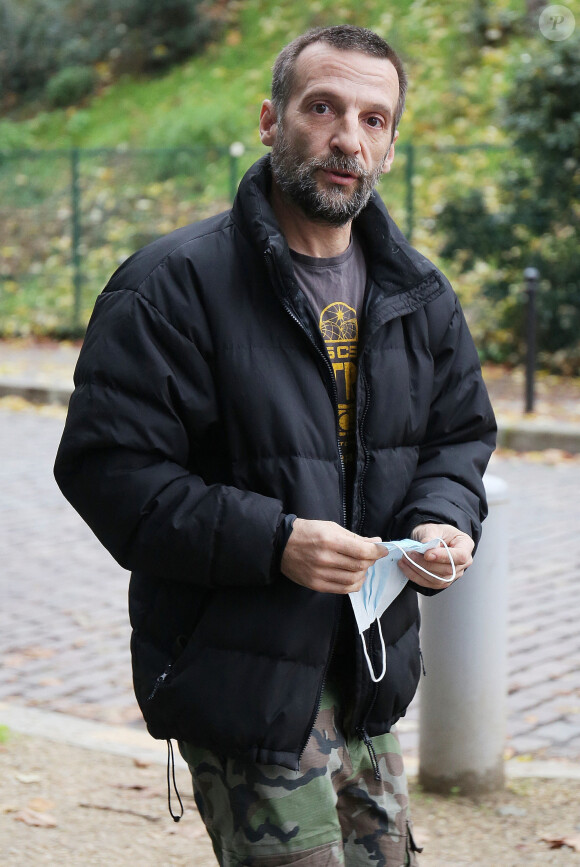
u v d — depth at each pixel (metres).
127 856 3.60
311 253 2.47
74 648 5.93
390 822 2.53
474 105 17.03
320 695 2.34
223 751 2.32
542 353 13.02
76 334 16.34
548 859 3.61
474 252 13.29
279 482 2.32
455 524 2.45
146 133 20.03
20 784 4.10
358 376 2.43
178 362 2.31
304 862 2.35
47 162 18.16
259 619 2.30
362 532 2.43
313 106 2.32
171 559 2.25
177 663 2.35
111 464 2.27
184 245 2.36
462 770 4.09
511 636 5.98
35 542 7.80
